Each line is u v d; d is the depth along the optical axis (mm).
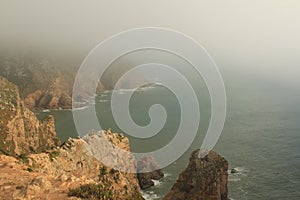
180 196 59750
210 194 57625
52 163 40812
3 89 82438
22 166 29484
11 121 76688
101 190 24797
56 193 22516
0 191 21484
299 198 74000
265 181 82625
